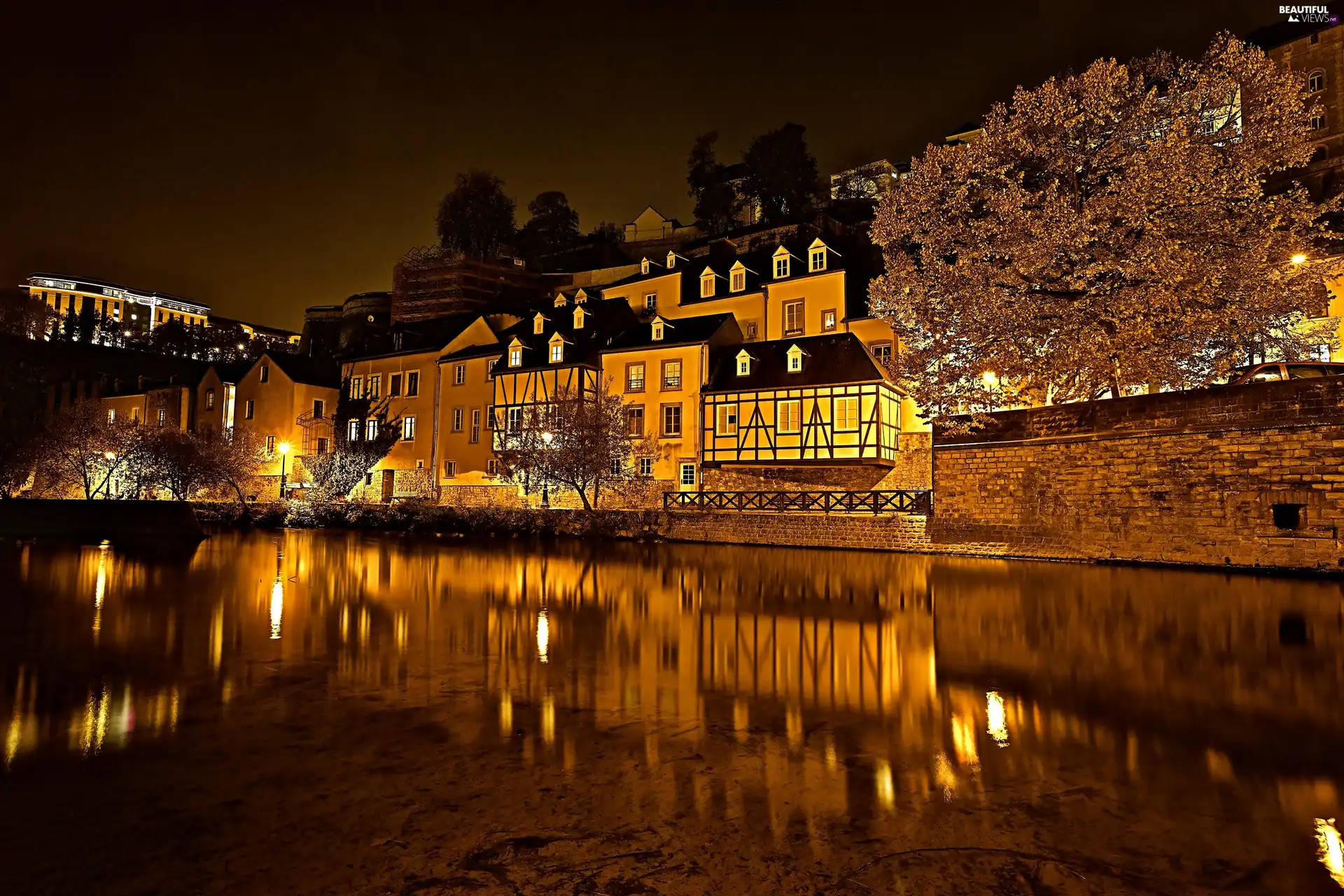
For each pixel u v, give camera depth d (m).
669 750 5.47
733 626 10.45
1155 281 17.89
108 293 113.94
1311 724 6.07
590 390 34.88
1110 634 9.74
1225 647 8.94
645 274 44.97
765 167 63.00
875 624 10.57
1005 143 21.14
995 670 7.93
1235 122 20.22
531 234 77.69
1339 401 14.88
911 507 22.62
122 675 7.69
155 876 3.61
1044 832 4.14
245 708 6.52
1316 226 18.94
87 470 40.28
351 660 8.40
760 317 39.03
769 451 31.28
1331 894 3.47
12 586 14.62
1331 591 12.92
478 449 40.41
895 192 23.50
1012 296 19.97
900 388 29.56
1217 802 4.55
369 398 45.78
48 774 4.95
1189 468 16.86
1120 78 19.64
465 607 12.21
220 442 39.25
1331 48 37.94
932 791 4.72
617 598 13.01
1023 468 19.83
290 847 3.92
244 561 19.69
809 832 4.14
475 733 5.85
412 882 3.56
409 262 66.31
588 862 3.78
